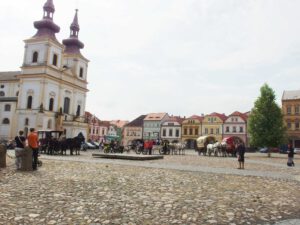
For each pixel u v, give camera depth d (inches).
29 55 2556.6
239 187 457.7
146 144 1520.7
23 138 604.4
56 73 2620.6
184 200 346.0
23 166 595.8
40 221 251.8
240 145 829.2
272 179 578.6
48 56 2516.0
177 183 479.5
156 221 260.4
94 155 1152.8
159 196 366.0
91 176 534.9
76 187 414.9
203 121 3671.3
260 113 2055.9
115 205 313.9
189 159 1214.9
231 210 303.7
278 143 2009.1
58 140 1218.6
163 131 3951.8
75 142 1272.1
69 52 2967.5
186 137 3769.7
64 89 2709.2
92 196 356.5
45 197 344.2
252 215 287.0
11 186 410.9
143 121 4121.6
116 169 675.4
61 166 711.7
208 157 1439.5
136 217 271.1
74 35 3065.9
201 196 373.1
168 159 1171.3
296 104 3144.7
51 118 2539.4
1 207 293.0
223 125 3545.8
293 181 558.9
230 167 853.8
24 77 2518.5
